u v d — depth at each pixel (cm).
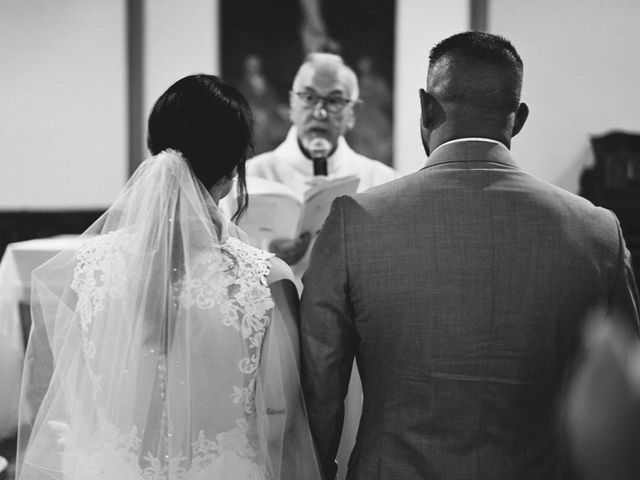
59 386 145
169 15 459
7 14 459
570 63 471
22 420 152
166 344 141
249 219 262
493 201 142
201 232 144
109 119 466
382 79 455
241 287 144
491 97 146
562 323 140
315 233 270
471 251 140
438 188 144
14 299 271
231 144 154
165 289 141
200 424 139
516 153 476
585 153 475
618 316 143
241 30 456
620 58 472
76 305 147
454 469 139
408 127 457
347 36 454
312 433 157
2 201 470
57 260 154
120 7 460
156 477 138
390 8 453
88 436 141
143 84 462
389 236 143
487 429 139
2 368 220
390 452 143
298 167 340
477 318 139
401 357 143
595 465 49
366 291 143
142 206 145
